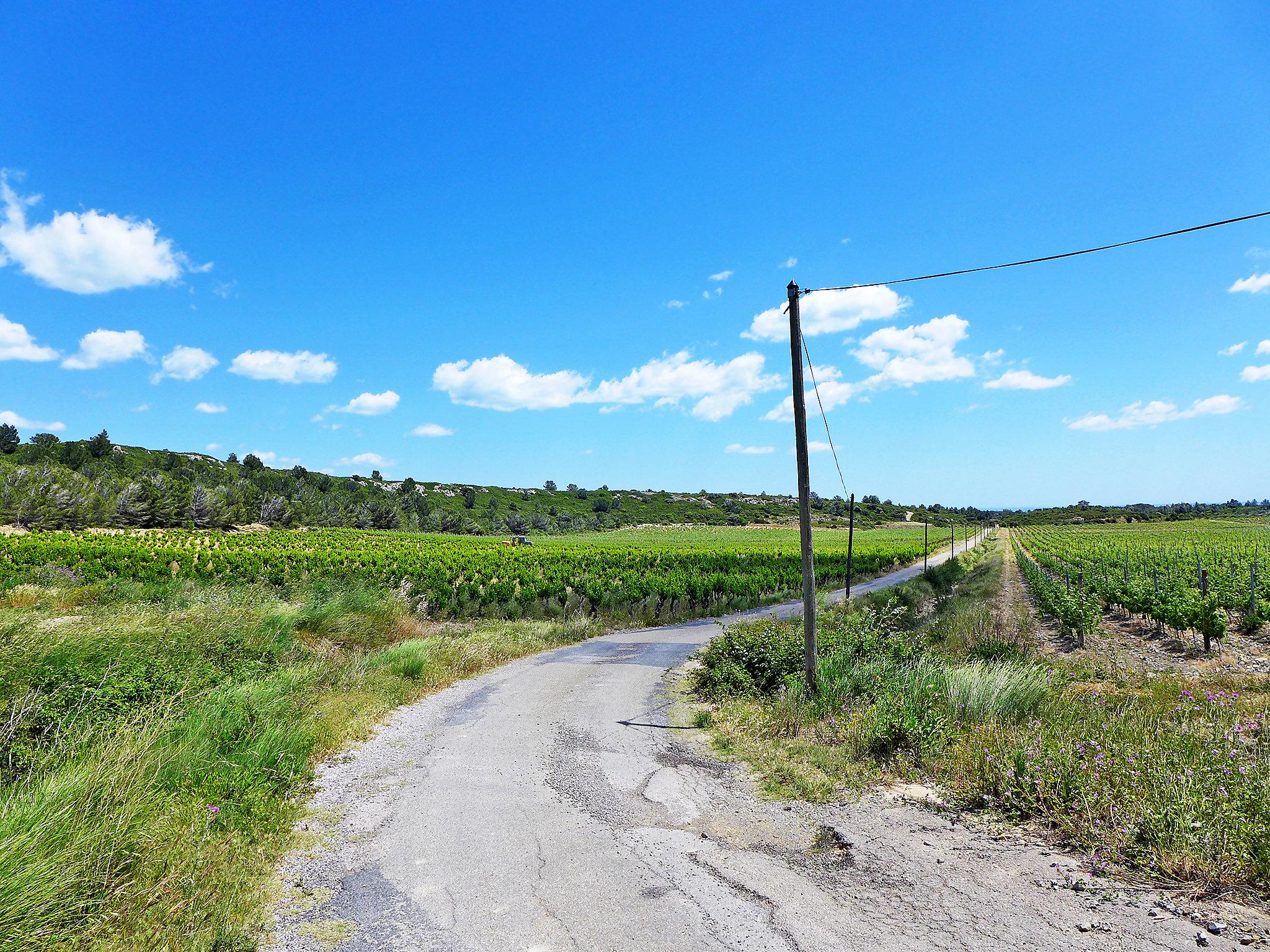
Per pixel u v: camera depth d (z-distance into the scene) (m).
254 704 7.66
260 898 4.10
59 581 21.11
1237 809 4.38
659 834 5.13
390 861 4.68
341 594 17.23
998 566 52.75
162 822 4.81
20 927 3.37
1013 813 5.16
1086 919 3.59
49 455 97.56
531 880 4.36
